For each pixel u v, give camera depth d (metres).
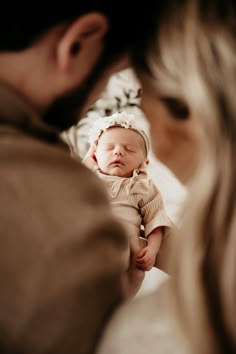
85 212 0.47
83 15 0.53
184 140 0.56
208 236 0.46
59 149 0.53
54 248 0.45
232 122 0.47
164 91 0.52
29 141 0.51
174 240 0.50
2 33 0.52
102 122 1.25
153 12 0.52
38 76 0.54
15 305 0.44
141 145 1.25
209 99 0.47
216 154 0.47
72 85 0.55
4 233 0.45
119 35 0.54
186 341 0.45
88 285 0.45
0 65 0.54
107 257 0.47
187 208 0.48
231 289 0.44
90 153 1.26
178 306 0.46
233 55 0.47
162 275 1.11
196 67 0.48
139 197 1.19
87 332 0.46
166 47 0.50
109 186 1.20
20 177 0.48
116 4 0.53
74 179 0.50
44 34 0.53
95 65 0.55
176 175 0.60
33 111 0.55
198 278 0.45
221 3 0.49
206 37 0.48
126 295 0.52
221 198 0.45
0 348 0.44
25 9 0.52
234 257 0.44
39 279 0.44
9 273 0.44
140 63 0.53
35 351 0.44
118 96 1.18
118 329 0.48
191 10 0.50
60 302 0.44
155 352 0.45
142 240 1.17
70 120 0.58
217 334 0.44
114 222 0.49
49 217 0.46
